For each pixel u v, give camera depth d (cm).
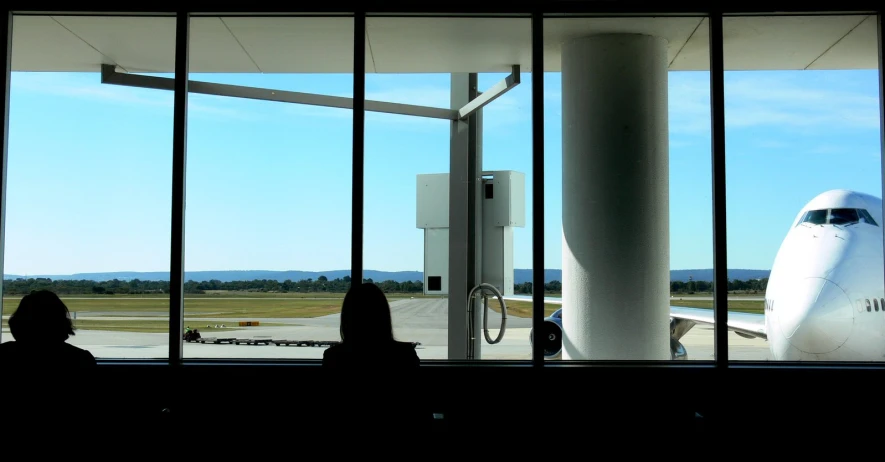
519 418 392
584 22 424
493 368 395
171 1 405
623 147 435
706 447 377
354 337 247
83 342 399
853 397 388
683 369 393
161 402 389
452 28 432
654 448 381
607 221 433
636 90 437
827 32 422
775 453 387
